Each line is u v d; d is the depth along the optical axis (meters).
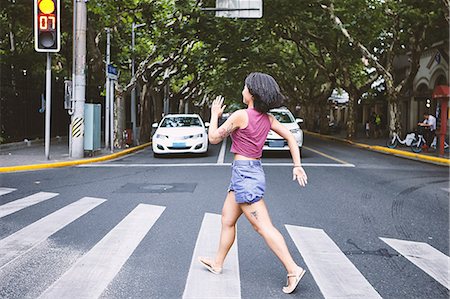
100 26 19.08
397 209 8.09
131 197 8.90
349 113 28.58
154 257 5.34
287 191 9.66
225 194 9.17
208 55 30.08
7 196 9.02
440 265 5.17
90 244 5.85
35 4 14.06
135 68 25.66
